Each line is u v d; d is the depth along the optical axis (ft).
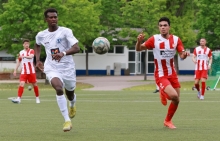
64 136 80.07
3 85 316.19
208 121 104.32
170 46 90.02
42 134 82.69
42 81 369.30
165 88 88.74
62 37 86.02
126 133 83.82
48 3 309.83
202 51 177.78
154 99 179.01
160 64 90.89
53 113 123.95
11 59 446.19
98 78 409.69
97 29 421.18
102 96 197.67
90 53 490.08
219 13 324.60
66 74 85.97
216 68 270.67
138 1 370.12
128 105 150.41
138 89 266.98
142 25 373.40
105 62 491.72
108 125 96.53
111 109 135.95
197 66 178.40
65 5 333.83
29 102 164.55
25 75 159.84
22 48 312.29
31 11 309.63
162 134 82.58
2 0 502.79
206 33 334.65
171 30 390.01
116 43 460.55
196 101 166.81
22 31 314.96
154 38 90.68
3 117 113.70
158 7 370.73
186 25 397.39
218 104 153.58
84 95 204.95
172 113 91.20
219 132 85.51
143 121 104.27
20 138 77.92
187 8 402.93
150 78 410.11
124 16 376.48
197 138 77.87
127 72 486.79
